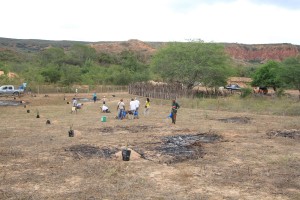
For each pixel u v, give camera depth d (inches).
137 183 367.6
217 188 356.2
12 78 2393.0
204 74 1822.1
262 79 2094.0
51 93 2165.4
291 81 1646.2
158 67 2009.1
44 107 1268.5
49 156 482.9
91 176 390.9
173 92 1647.4
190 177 393.4
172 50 1940.2
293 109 1094.4
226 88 2427.4
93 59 4323.3
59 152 507.2
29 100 1612.9
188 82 1897.1
